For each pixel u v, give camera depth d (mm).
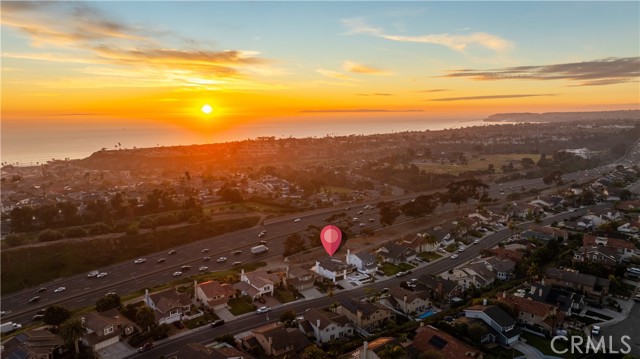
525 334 75438
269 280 97938
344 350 70625
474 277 97938
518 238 132875
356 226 157750
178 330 80062
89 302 99312
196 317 85000
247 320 84312
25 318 91625
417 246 124625
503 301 81625
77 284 110500
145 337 76250
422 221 163000
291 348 71250
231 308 89500
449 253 125375
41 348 69500
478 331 71500
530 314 77812
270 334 71562
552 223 151125
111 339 75000
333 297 95312
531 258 109875
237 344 73562
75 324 71125
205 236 147250
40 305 98375
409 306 85562
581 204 179000
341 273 106625
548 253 112000
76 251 125000
